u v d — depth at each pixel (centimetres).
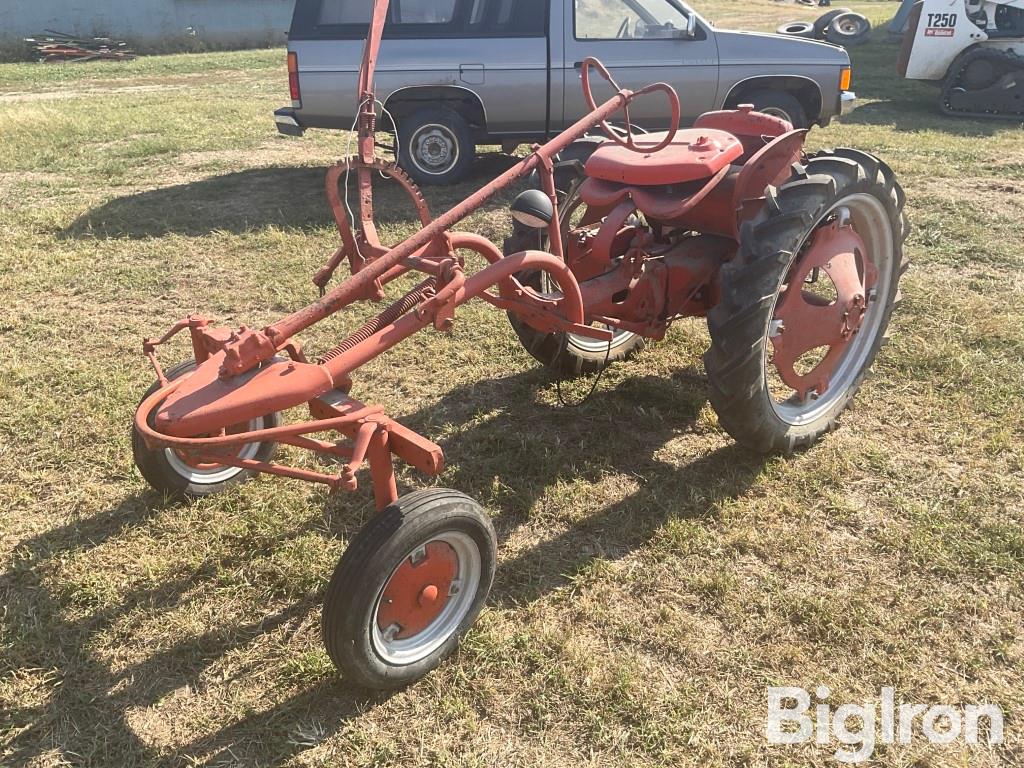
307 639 294
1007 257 615
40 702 269
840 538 339
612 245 390
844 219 371
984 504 355
